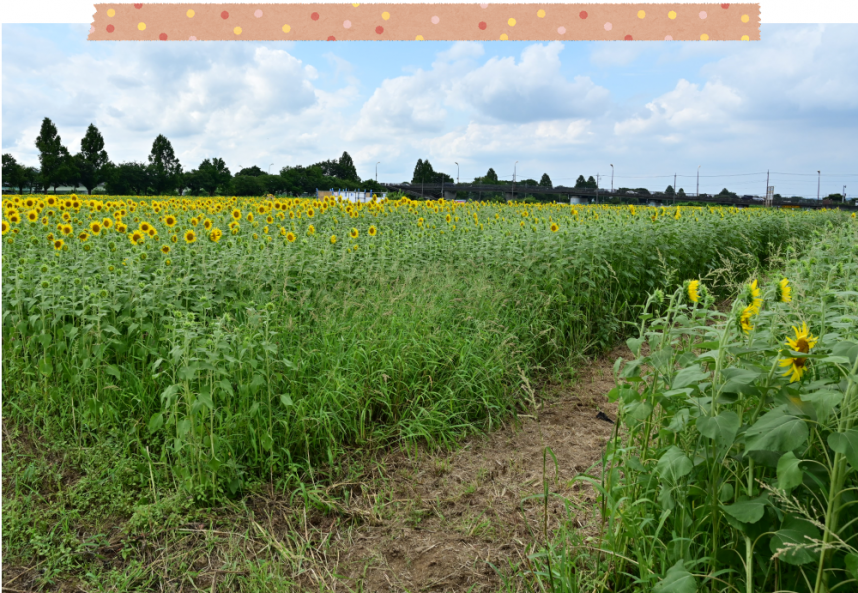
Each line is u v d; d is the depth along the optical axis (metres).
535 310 5.68
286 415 3.71
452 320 5.25
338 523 3.11
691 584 1.79
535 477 3.54
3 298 4.67
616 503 2.37
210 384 3.30
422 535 3.00
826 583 1.67
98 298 4.23
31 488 3.26
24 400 4.14
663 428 2.25
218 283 5.05
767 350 1.93
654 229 8.17
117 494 3.19
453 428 4.24
